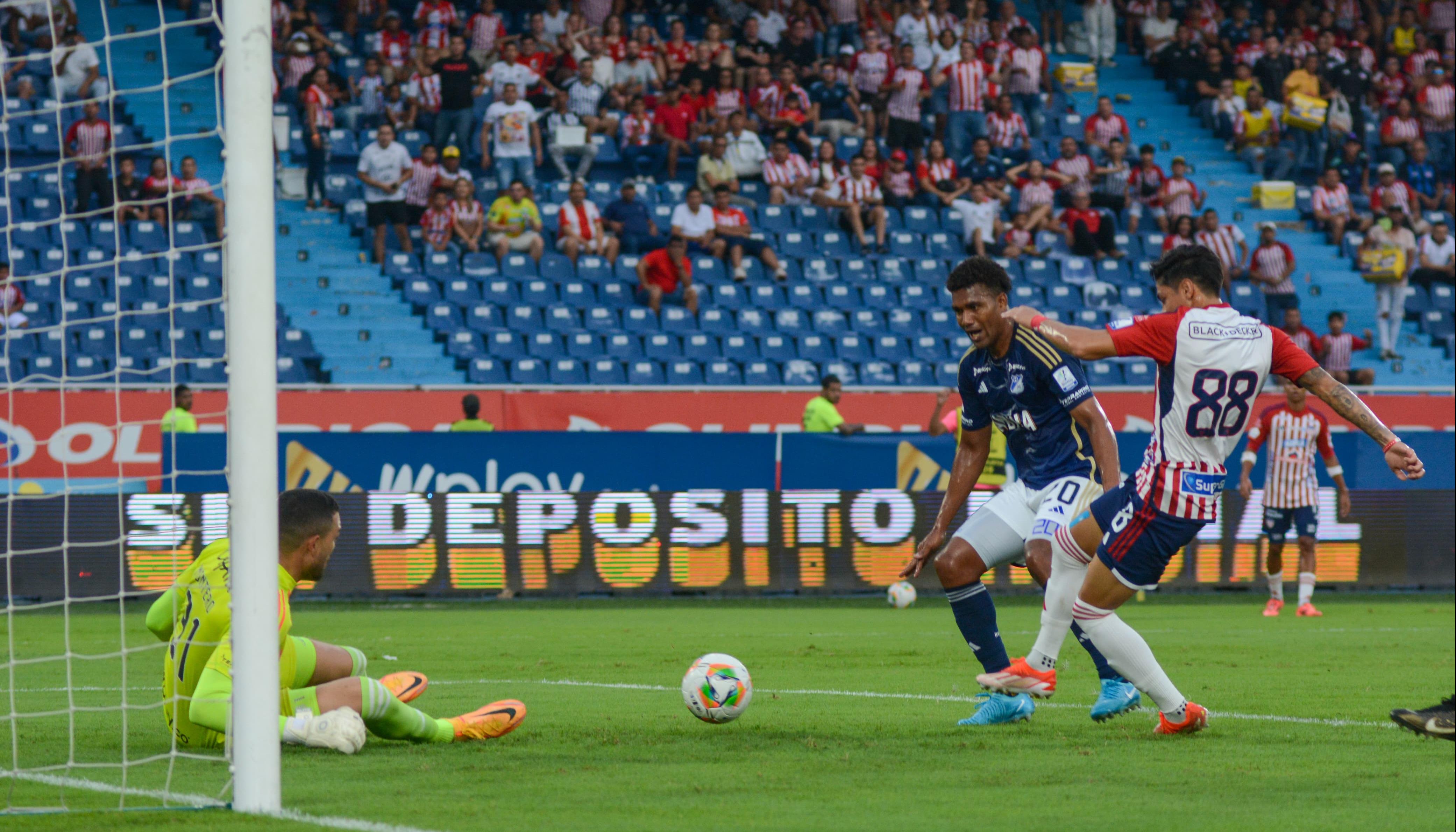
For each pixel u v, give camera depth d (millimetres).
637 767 15469
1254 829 12211
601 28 76938
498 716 17656
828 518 48469
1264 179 83312
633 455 47781
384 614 41281
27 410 44750
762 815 12750
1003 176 76438
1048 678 18453
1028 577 50844
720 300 66000
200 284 60469
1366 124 85750
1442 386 54875
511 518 46500
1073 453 18891
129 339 57844
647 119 73750
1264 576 51281
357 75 73812
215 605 16703
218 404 48719
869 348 65125
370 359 60312
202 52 71812
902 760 16000
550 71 73500
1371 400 54375
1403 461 16359
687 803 13336
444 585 46000
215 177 68000
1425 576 52031
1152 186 77875
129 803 13602
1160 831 12086
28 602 43375
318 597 46094
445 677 25781
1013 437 19250
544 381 59906
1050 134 81562
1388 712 20656
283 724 16141
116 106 68562
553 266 65750
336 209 68125
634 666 27891
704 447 48094
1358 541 51500
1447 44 91562
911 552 49094
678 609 43812
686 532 47562
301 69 71250
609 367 60625
